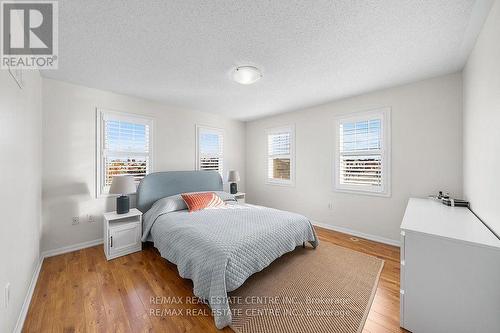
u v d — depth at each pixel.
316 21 1.61
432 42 1.90
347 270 2.29
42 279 2.10
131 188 2.88
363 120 3.29
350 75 2.59
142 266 2.39
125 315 1.62
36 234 2.23
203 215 2.76
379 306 1.74
